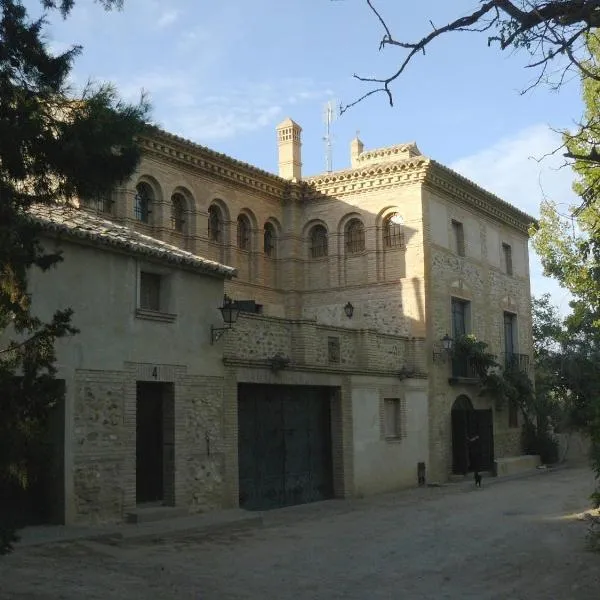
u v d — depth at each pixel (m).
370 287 27.58
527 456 32.19
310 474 20.81
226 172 26.12
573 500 20.17
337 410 21.67
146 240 16.66
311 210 29.19
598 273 16.38
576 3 6.79
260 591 9.91
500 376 30.92
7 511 13.17
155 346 15.97
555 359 37.22
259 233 27.83
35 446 7.61
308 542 13.98
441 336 27.22
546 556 12.11
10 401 7.56
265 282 28.25
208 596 9.52
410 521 16.75
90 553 11.84
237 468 17.80
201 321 17.30
